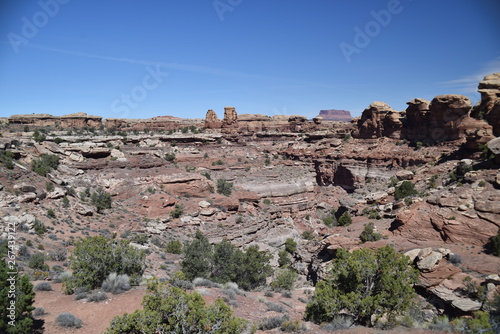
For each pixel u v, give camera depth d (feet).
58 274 73.41
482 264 96.58
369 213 180.86
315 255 153.69
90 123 472.85
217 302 43.32
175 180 220.23
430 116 302.86
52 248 101.91
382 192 202.08
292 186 311.27
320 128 548.72
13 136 253.24
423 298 92.79
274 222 228.43
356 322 55.93
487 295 80.94
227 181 287.48
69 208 146.51
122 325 39.81
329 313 56.59
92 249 66.39
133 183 204.13
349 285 59.21
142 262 76.79
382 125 360.48
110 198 173.88
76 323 47.52
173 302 41.29
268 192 295.69
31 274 70.79
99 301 57.11
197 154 323.57
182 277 64.80
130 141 323.37
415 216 134.62
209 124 485.97
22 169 160.97
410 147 309.42
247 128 650.84
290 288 108.06
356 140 377.71
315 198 323.37
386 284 54.75
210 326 40.19
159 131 462.60
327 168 358.23
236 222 207.51
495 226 112.68
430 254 101.40
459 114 276.21
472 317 78.89
